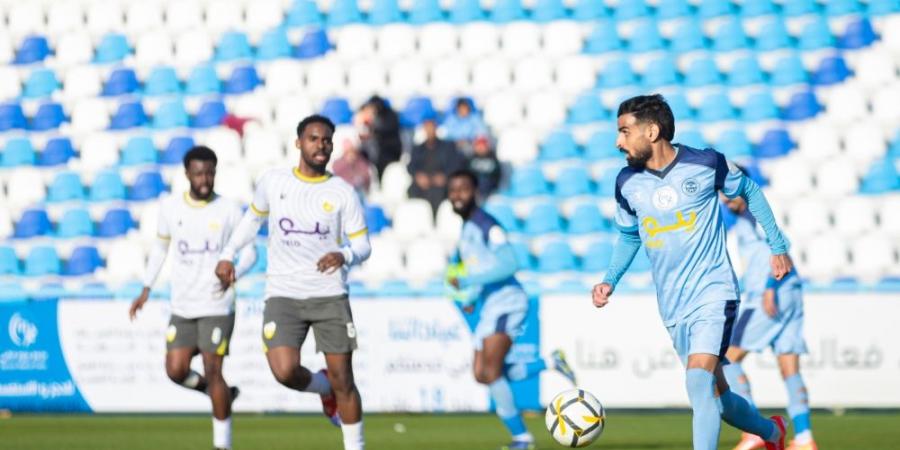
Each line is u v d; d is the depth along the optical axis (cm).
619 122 2219
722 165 2203
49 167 6581
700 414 2156
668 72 6506
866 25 6619
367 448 3472
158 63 6869
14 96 6912
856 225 5894
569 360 4572
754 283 3322
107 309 4762
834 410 4525
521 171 6181
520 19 6869
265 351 2697
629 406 4538
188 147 6438
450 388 4600
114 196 6338
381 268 5819
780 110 6406
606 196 6097
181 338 3183
